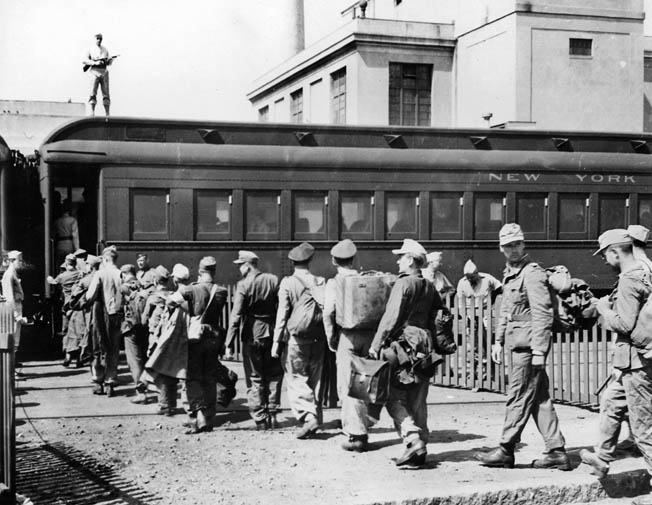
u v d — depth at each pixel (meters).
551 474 7.29
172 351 9.48
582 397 11.00
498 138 17.22
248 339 9.47
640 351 6.78
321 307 8.94
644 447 6.85
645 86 37.31
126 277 12.29
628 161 17.81
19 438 9.06
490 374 12.26
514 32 31.69
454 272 16.62
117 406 11.05
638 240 7.96
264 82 40.97
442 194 16.66
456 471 7.41
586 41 32.97
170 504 6.44
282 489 6.84
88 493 6.78
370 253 16.19
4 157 15.27
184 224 15.40
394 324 7.50
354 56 32.97
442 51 34.41
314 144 16.20
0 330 7.15
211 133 15.70
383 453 8.20
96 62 20.83
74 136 15.21
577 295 9.02
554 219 17.28
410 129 16.69
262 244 15.71
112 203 15.15
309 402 8.95
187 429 9.32
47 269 15.38
